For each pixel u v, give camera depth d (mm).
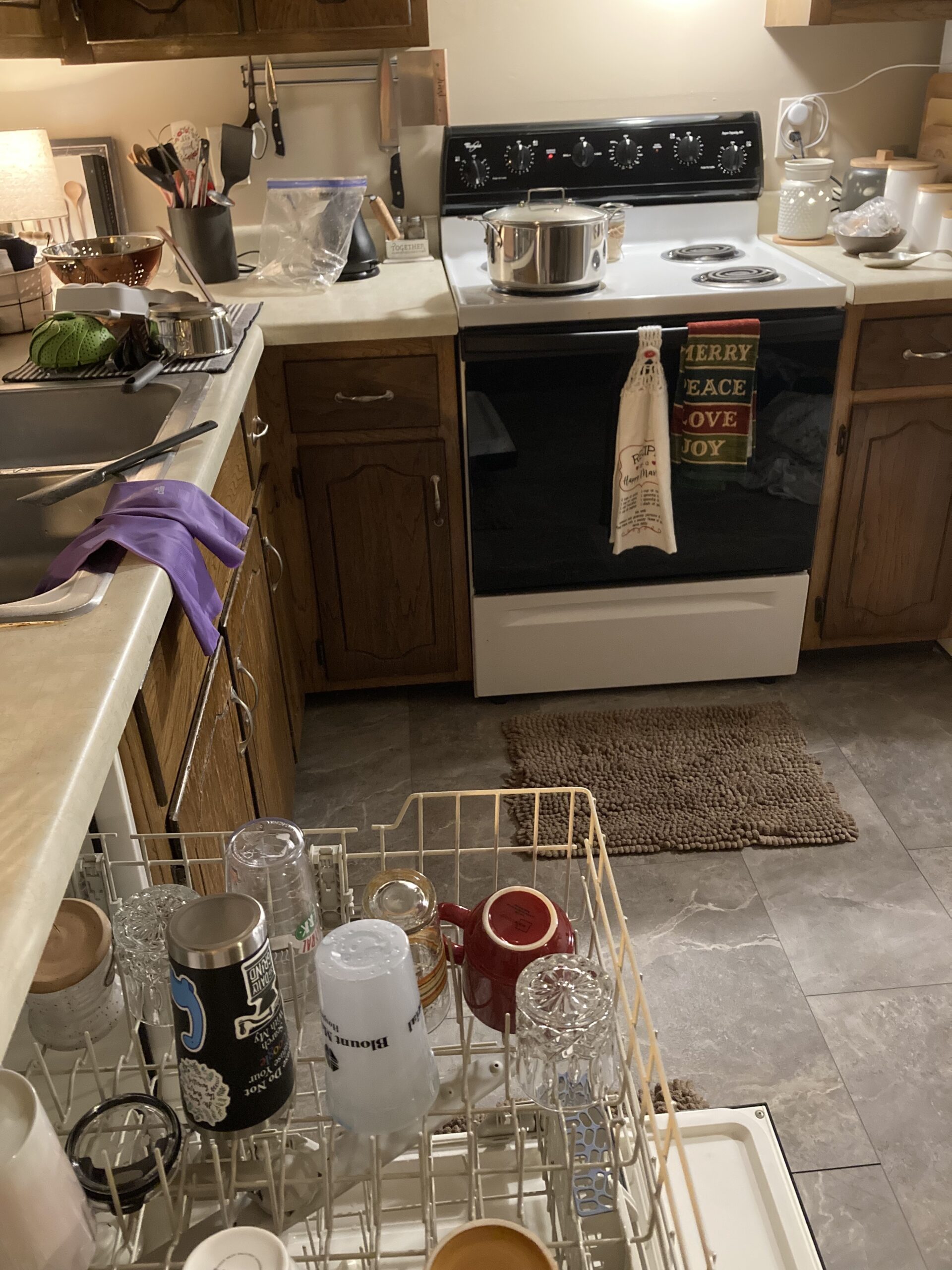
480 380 2146
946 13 2273
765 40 2523
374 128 2545
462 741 2414
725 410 2184
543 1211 707
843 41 2533
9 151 2312
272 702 1970
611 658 2506
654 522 2275
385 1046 652
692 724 2424
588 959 720
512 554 2348
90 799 710
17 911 577
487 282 2289
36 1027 762
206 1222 661
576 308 2105
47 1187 567
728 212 2572
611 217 2395
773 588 2447
